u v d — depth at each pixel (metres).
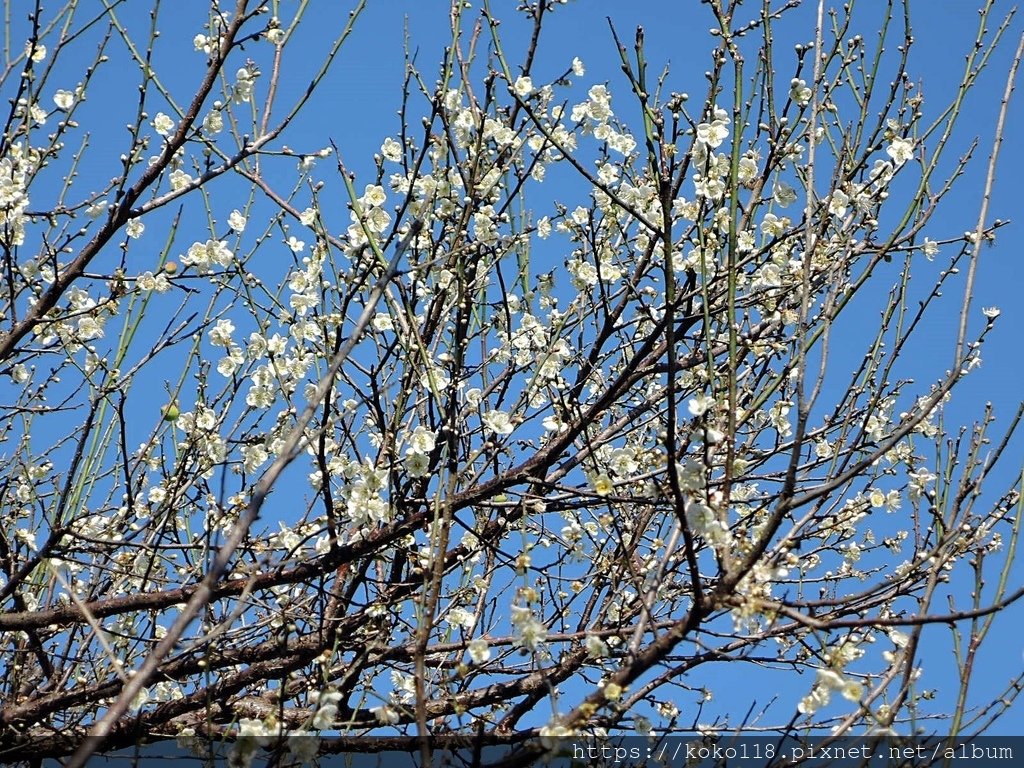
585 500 4.73
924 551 4.40
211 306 5.38
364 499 4.38
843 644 3.86
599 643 3.68
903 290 4.38
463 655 4.68
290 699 5.31
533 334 4.92
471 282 4.86
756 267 4.83
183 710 4.82
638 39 3.84
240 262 4.96
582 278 4.97
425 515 4.67
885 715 3.47
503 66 4.39
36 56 5.01
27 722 4.72
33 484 5.40
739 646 3.85
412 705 4.57
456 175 4.91
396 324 4.67
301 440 4.79
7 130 4.81
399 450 4.78
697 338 4.77
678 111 4.11
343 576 5.38
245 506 4.92
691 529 3.48
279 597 5.16
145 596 4.75
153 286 4.90
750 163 4.63
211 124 5.01
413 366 4.54
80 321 5.16
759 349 4.55
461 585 5.21
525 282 5.39
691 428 4.32
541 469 4.70
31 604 5.35
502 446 4.67
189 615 2.89
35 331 5.15
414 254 4.95
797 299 4.66
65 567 5.09
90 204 5.20
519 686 4.79
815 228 4.36
